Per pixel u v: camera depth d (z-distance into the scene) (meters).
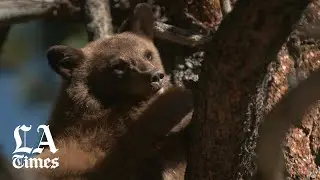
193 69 11.13
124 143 10.12
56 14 11.34
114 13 11.97
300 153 9.29
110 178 10.03
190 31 10.70
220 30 7.19
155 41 11.68
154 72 10.66
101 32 11.46
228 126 7.54
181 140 9.65
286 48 9.58
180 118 9.71
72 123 10.91
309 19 9.52
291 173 9.20
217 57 7.26
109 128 10.47
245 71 7.18
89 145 10.33
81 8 11.57
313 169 9.38
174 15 11.35
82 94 11.04
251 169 8.40
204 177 7.96
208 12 11.11
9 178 6.20
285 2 6.68
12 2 10.84
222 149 7.71
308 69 9.63
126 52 11.09
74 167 9.93
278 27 6.85
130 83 10.75
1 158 6.18
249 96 7.32
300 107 9.07
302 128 9.30
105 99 10.95
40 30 14.86
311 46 9.73
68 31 13.86
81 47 12.91
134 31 11.63
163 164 9.87
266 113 9.03
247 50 7.05
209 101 7.51
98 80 11.02
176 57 11.34
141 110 10.60
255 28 6.92
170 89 10.24
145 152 9.98
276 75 9.34
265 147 8.89
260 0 6.77
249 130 7.56
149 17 11.46
